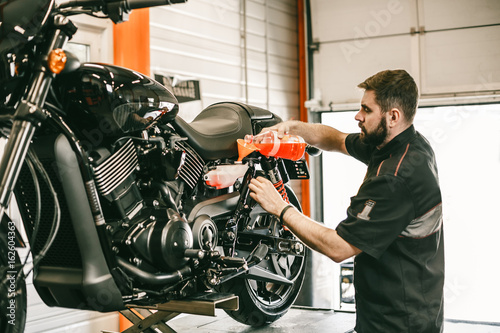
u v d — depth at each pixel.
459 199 5.99
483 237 5.96
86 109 1.90
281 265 3.07
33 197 1.97
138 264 2.00
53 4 1.78
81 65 1.91
